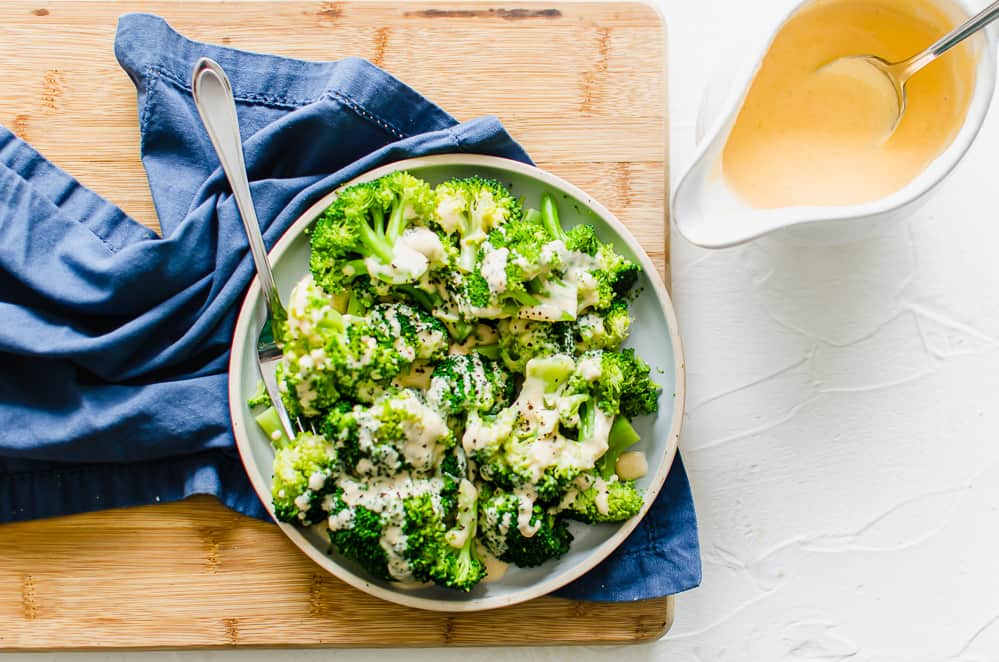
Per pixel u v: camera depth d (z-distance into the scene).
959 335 0.64
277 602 0.61
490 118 0.60
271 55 0.62
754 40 0.56
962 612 0.64
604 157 0.63
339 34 0.63
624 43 0.63
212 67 0.57
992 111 0.64
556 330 0.59
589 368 0.58
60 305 0.61
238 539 0.61
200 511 0.61
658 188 0.63
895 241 0.64
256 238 0.58
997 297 0.64
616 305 0.60
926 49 0.54
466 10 0.63
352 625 0.61
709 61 0.65
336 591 0.61
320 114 0.60
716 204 0.56
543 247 0.57
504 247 0.58
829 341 0.64
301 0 0.63
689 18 0.65
